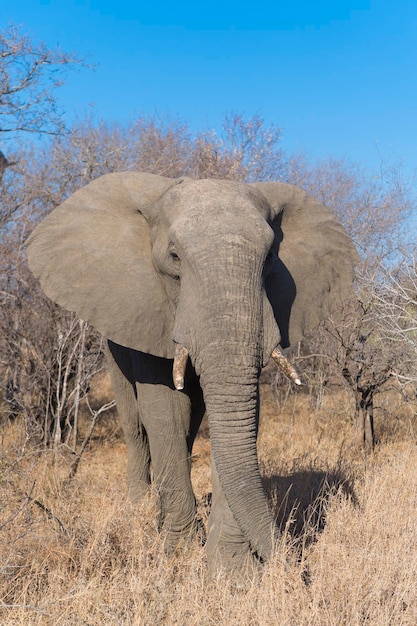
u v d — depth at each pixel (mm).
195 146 18406
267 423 13883
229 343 5047
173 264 5629
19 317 11578
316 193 17172
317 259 6543
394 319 10195
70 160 16109
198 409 6801
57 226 6453
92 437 13164
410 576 5141
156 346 6000
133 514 6230
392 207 13430
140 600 4789
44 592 5230
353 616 4652
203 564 5746
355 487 8234
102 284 6129
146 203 6273
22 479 7160
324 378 13750
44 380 11430
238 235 5348
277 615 4555
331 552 5691
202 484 9406
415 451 10656
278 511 6914
